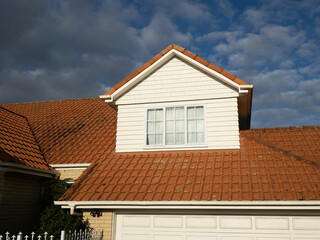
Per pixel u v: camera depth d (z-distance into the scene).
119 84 12.84
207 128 11.82
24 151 12.18
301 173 9.41
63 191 11.89
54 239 10.04
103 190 10.03
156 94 12.63
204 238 9.45
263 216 9.14
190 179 9.92
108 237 10.09
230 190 9.04
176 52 12.46
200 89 12.21
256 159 10.54
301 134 12.23
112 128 14.84
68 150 13.52
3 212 10.26
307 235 8.70
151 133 12.43
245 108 13.24
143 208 9.41
